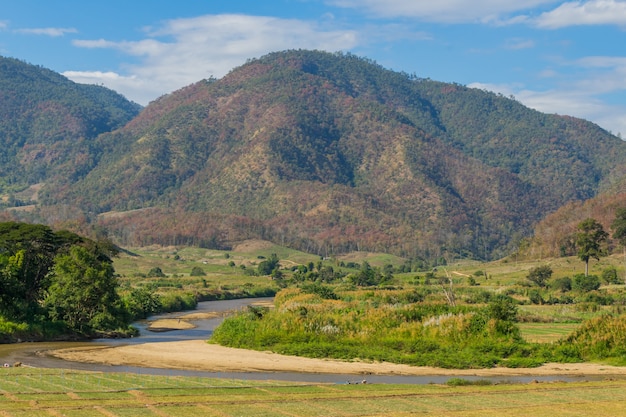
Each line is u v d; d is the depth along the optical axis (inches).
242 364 1966.0
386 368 1927.9
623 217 7342.5
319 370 1881.2
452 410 1318.9
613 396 1480.1
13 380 1491.1
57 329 2694.4
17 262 2942.9
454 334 2267.5
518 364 1974.7
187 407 1279.5
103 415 1186.0
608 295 4771.2
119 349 2294.5
